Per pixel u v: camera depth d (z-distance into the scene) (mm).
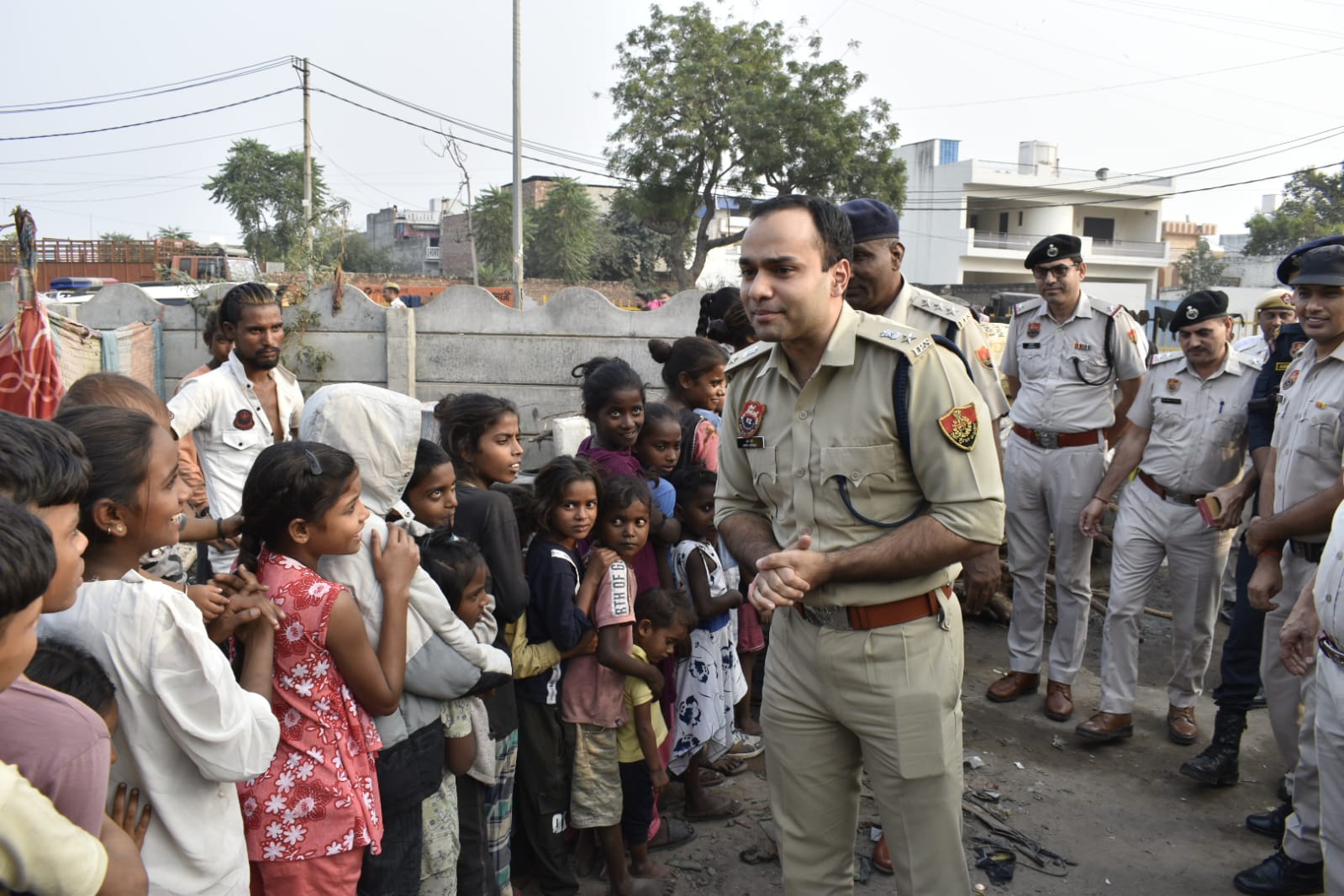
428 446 2771
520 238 19578
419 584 2340
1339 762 2553
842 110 27547
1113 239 41812
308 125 23500
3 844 1254
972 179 38594
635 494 3115
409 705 2359
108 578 1790
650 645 3250
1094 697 4965
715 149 27938
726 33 28078
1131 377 4586
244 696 1809
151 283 13703
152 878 1698
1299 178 43625
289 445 2156
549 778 3027
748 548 2412
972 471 2131
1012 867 3381
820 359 2244
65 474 1456
